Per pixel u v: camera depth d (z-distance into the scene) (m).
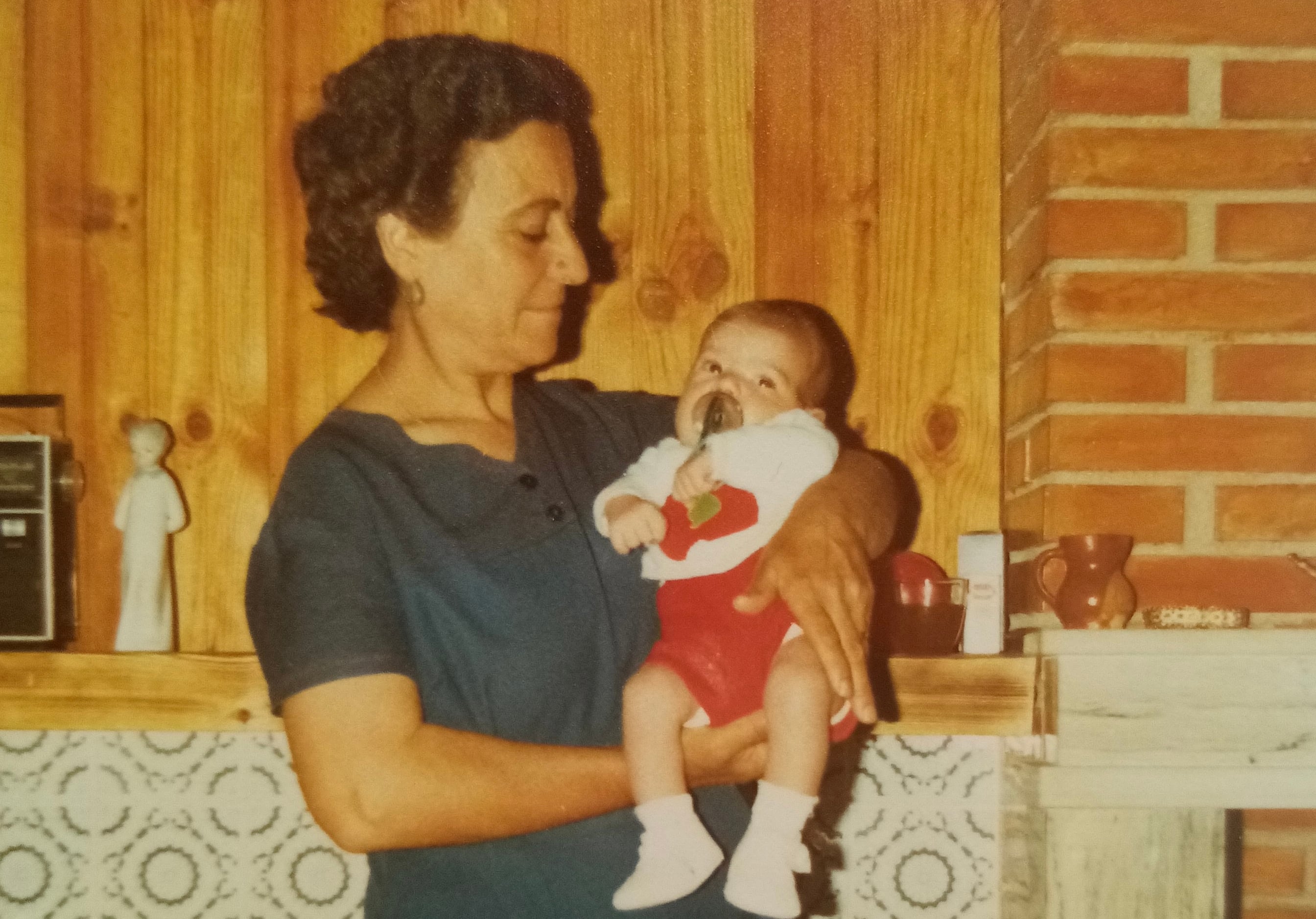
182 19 1.68
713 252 1.68
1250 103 1.49
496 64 1.17
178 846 1.63
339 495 1.06
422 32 1.68
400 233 1.15
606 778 1.03
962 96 1.70
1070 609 1.41
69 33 1.67
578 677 1.08
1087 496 1.48
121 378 1.66
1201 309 1.48
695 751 1.06
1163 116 1.49
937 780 1.62
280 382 1.67
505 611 1.06
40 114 1.67
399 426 1.13
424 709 1.05
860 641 1.03
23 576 1.48
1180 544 1.48
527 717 1.06
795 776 1.05
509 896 1.04
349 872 1.64
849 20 1.70
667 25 1.69
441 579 1.06
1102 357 1.48
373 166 1.14
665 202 1.69
